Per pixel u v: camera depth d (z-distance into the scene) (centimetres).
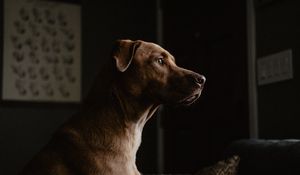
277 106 218
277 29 220
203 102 290
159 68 170
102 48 353
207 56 288
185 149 314
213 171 176
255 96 236
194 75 168
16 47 329
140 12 365
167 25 346
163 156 349
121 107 170
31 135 328
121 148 166
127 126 171
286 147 167
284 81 213
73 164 161
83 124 169
